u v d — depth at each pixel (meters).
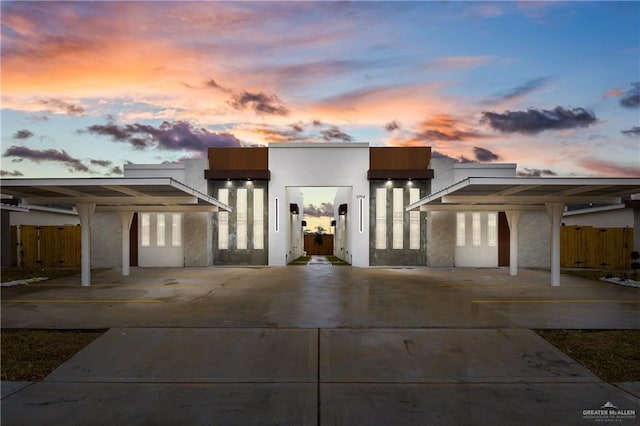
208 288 13.59
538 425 4.54
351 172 23.27
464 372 6.05
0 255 21.78
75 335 7.70
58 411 4.85
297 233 33.56
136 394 5.31
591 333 7.89
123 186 12.87
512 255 18.16
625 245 21.09
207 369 6.15
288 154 23.38
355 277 17.17
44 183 12.05
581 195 14.26
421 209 18.83
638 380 5.77
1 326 8.20
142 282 15.21
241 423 4.57
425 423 4.57
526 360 6.50
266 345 7.13
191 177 23.03
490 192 14.55
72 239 22.53
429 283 15.07
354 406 4.98
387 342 7.28
